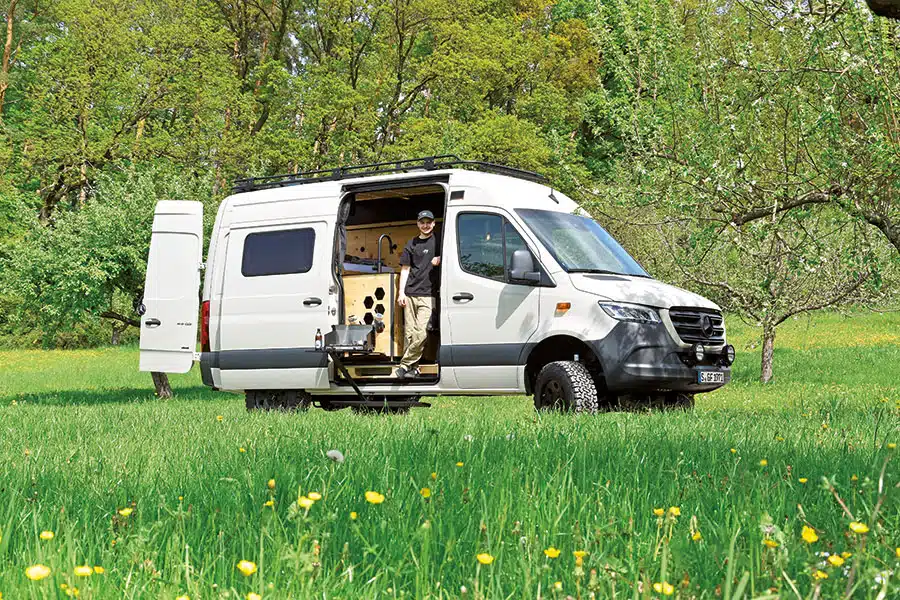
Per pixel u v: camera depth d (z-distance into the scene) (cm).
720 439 615
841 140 919
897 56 878
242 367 1261
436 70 4597
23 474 488
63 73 3984
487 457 509
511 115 4625
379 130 4722
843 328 3975
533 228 1083
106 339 4959
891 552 264
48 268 2030
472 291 1093
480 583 248
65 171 4053
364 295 1180
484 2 5003
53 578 244
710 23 1060
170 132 4200
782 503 352
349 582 251
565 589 246
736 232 995
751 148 1016
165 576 262
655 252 2505
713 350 1075
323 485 376
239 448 572
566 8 5606
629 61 1152
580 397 1016
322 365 1199
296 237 1236
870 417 876
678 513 305
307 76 4588
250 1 4959
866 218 915
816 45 905
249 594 227
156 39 4022
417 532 287
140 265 2072
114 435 775
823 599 228
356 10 4569
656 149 1071
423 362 1181
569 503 357
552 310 1048
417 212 1319
